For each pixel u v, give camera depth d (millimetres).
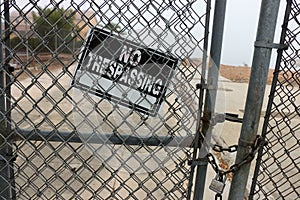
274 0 964
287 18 1024
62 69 993
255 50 1008
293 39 1052
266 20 978
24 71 999
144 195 1851
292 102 1182
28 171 1376
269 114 1120
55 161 1395
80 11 962
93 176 1106
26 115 1043
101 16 967
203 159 1075
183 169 1094
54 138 1062
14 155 1069
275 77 1081
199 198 1111
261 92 1022
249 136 1048
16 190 1113
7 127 1043
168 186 1413
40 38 974
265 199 1283
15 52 984
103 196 1831
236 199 1087
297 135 3012
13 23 965
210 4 981
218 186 1047
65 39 976
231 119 1083
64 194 1365
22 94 1022
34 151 1077
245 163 1055
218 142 1090
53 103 1027
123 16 972
